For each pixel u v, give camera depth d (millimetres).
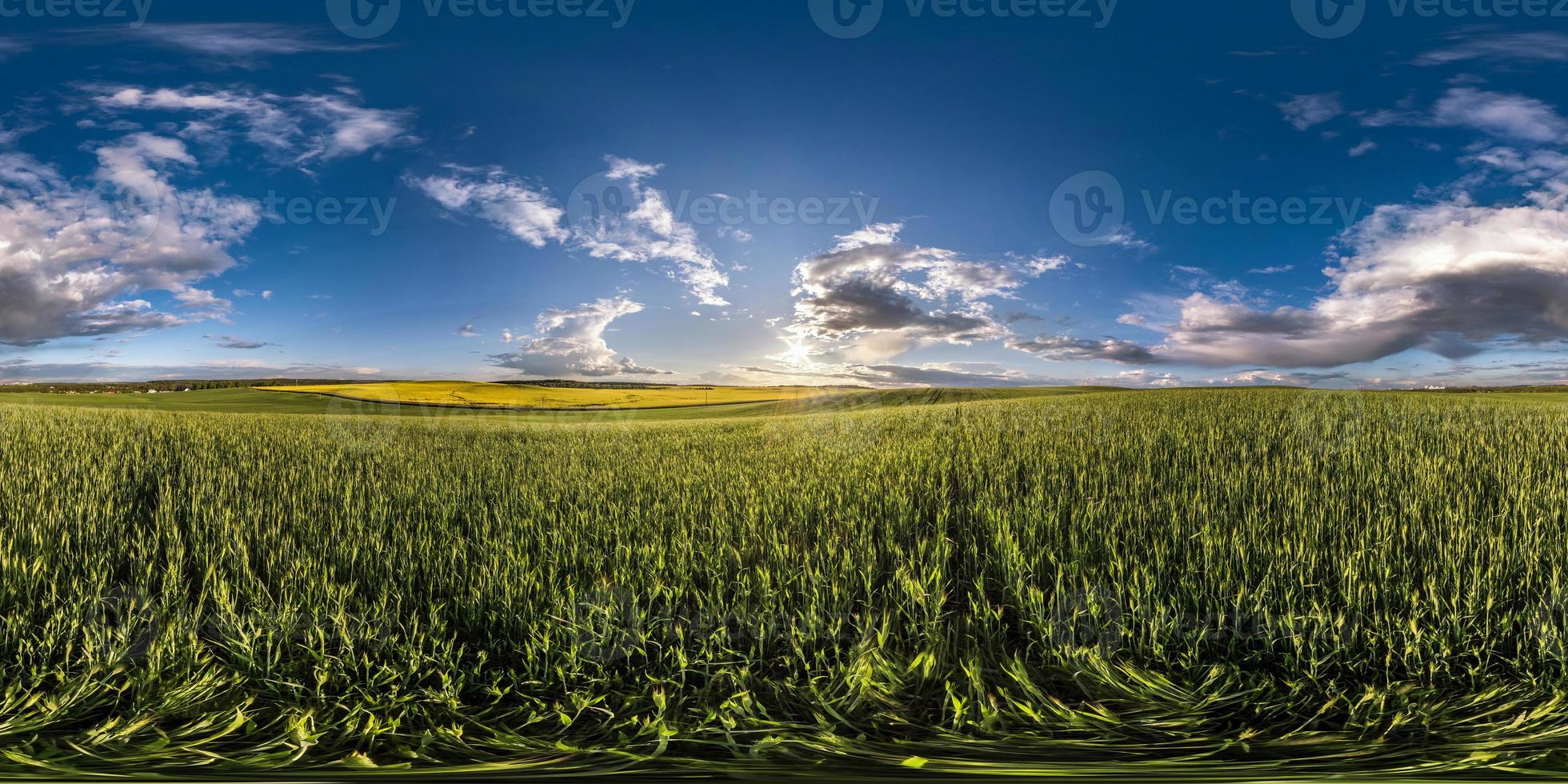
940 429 10164
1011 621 3416
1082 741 2512
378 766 2395
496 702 2652
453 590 3412
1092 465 6258
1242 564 3467
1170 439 7754
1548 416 10078
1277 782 2258
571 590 3221
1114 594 3291
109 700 2688
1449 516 4133
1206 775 2324
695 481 5957
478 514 4902
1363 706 2576
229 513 4516
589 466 7141
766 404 35844
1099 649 2900
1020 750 2502
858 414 16109
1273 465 6176
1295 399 14555
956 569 4035
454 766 2408
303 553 3791
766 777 2369
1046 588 3506
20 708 2561
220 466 6727
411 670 2730
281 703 2662
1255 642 2969
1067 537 4141
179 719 2627
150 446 7832
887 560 3992
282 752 2459
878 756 2463
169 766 2377
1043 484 5461
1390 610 3082
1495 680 2684
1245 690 2684
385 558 3822
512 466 7289
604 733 2600
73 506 4711
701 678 2889
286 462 7230
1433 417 10039
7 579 3350
